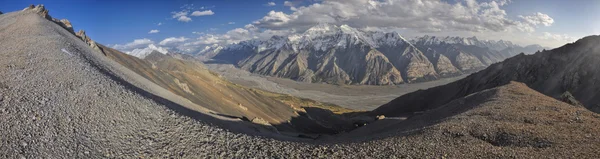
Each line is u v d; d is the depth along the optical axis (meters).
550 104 33.50
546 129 23.59
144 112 26.39
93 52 54.75
